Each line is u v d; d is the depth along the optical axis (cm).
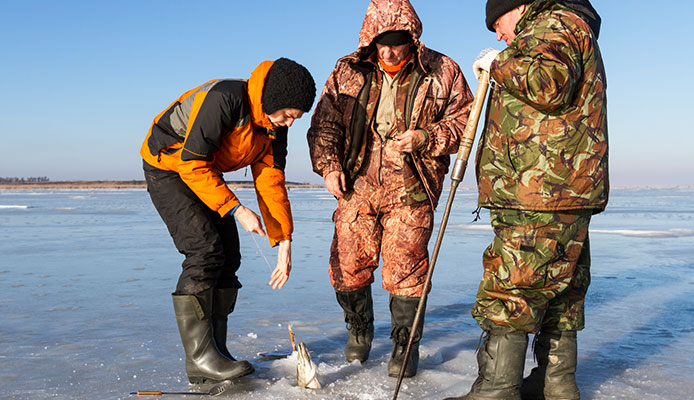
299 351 265
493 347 232
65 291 516
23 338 352
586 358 317
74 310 436
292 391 258
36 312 429
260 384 270
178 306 271
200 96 262
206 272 274
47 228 1267
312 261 726
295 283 566
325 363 304
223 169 285
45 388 261
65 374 282
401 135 281
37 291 516
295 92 252
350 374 288
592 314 431
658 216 1734
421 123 298
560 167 214
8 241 978
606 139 221
